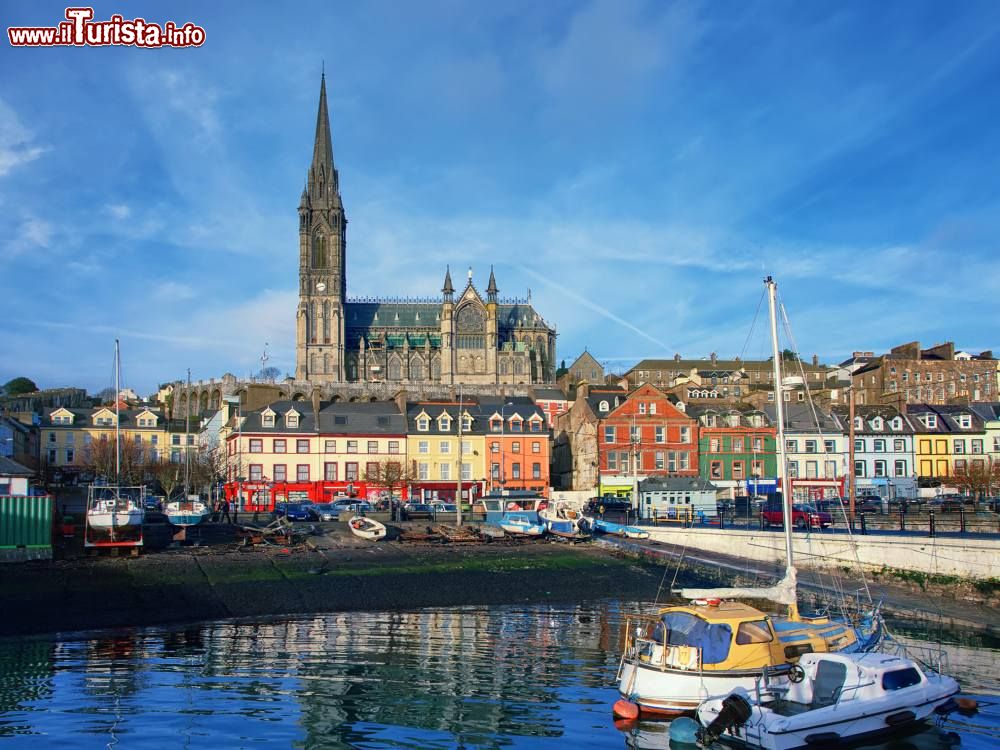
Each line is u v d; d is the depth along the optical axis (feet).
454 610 152.87
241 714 88.69
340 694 95.91
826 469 330.75
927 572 158.30
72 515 209.46
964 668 106.73
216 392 578.25
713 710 82.43
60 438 424.46
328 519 251.19
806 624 101.71
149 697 94.27
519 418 334.44
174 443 439.22
